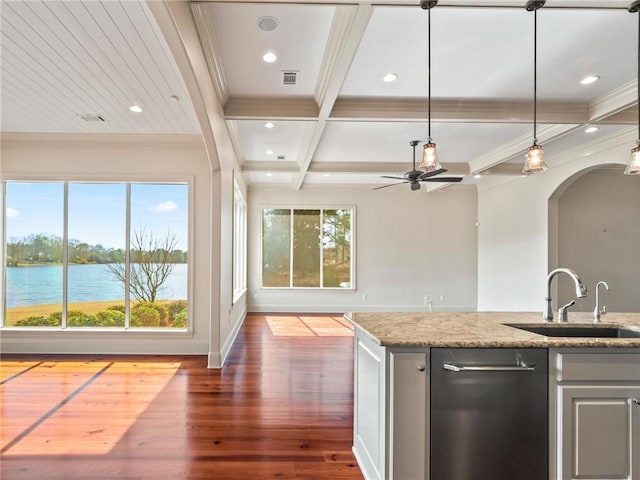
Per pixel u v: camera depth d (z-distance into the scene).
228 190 4.61
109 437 2.57
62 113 3.77
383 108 3.68
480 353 1.75
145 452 2.38
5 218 4.64
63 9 2.17
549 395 1.77
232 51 2.77
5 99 3.44
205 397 3.27
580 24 2.39
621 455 1.77
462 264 8.05
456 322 2.27
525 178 6.36
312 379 3.75
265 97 3.60
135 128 4.24
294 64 2.96
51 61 2.76
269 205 7.94
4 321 4.64
